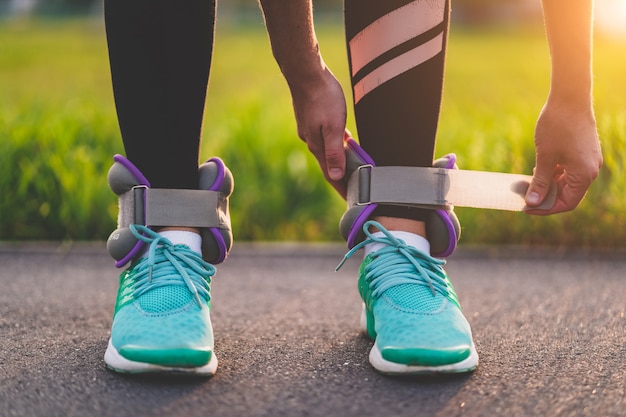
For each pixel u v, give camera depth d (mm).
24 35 18328
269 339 1273
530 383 1044
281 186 2555
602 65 7562
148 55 1094
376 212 1184
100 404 958
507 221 2287
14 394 994
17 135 2506
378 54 1148
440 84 1163
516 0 32125
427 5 1138
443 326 1078
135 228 1139
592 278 1830
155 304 1084
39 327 1348
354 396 988
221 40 17656
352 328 1354
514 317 1444
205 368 1038
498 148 2502
